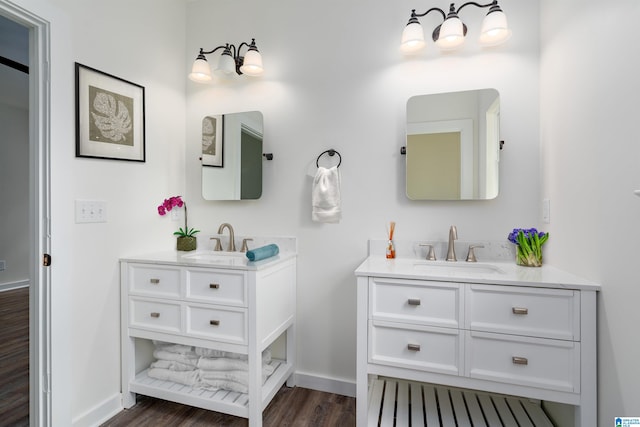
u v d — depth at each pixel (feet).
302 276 6.42
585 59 3.89
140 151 6.20
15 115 13.52
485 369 4.07
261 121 6.70
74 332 5.03
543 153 5.12
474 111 5.49
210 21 7.18
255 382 4.99
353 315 6.13
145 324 5.64
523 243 4.94
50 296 4.66
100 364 5.41
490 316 4.03
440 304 4.21
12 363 7.21
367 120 6.07
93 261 5.32
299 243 6.44
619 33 3.24
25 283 13.78
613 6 3.34
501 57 5.41
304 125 6.44
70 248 4.92
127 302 5.73
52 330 4.66
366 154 6.07
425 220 5.75
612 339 3.39
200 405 5.31
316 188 6.06
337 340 6.23
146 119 6.36
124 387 5.74
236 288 5.11
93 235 5.33
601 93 3.57
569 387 3.76
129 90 5.98
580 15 4.00
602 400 3.59
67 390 4.85
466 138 5.53
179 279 5.42
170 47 6.96
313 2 6.42
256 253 5.31
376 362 4.46
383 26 5.99
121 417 5.49
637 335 3.00
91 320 5.28
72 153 4.97
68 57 4.90
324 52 6.33
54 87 4.68
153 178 6.52
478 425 4.68
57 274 4.73
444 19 5.34
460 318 4.13
